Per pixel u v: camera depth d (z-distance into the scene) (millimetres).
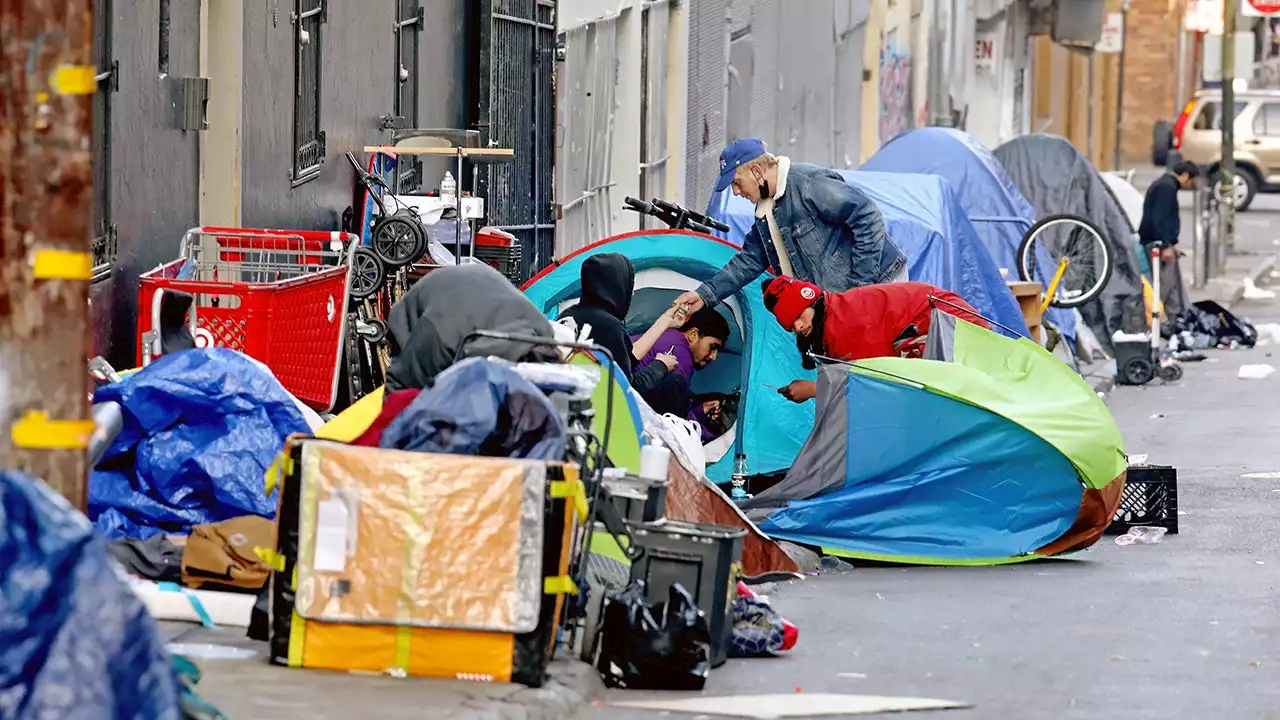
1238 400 61062
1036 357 34031
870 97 99938
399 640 20844
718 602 23125
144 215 32625
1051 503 32625
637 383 35656
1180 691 23250
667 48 66562
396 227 36625
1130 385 65188
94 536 15680
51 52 16609
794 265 39000
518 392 21672
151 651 15695
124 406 25562
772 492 32594
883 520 32406
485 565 20781
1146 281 67812
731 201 50219
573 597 22484
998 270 52344
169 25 33438
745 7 75938
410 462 20844
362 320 35156
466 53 51250
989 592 29906
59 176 16719
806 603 28750
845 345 35406
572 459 22422
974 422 32250
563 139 56531
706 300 37531
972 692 22938
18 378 16859
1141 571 32344
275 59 37625
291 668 20953
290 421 26047
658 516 23312
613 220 62438
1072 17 149875
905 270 39406
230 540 24062
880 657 24844
